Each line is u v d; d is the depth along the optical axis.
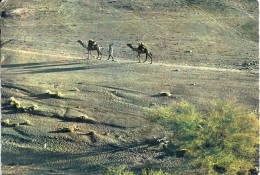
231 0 173.12
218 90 108.12
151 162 85.00
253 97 104.88
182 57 132.62
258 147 87.69
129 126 94.69
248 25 157.25
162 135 90.88
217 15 164.12
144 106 101.62
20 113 99.06
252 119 87.12
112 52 129.62
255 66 125.56
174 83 111.31
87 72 118.25
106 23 159.00
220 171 82.31
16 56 129.50
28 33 151.38
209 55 134.75
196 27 156.12
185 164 83.75
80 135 92.06
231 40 147.25
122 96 105.38
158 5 171.00
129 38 147.75
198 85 110.44
